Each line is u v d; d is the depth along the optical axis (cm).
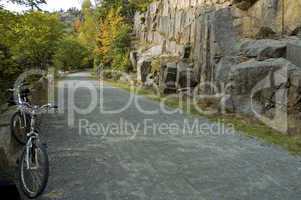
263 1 1578
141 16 4281
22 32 1405
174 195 555
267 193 569
